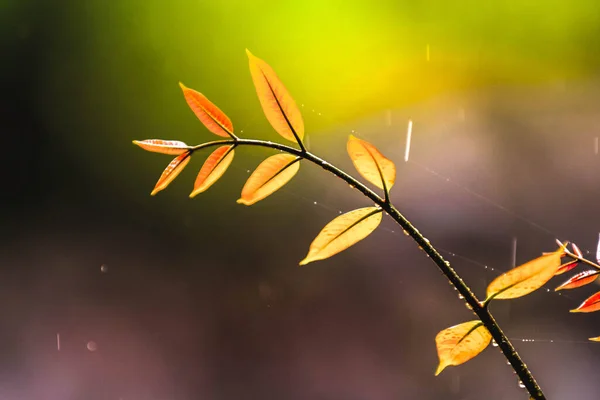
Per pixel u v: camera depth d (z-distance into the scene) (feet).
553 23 19.40
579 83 18.11
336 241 2.86
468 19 20.34
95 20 22.97
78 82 22.18
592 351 9.61
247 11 22.12
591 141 15.21
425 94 18.95
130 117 20.83
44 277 15.02
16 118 20.95
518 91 18.39
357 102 19.10
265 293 13.33
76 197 18.39
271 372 11.43
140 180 18.86
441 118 17.69
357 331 11.84
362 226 2.85
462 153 15.67
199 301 13.51
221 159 2.91
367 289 12.78
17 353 12.63
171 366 11.89
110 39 22.48
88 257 15.53
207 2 22.00
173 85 21.27
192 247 15.65
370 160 2.85
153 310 13.43
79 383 11.41
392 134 17.44
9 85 21.94
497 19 19.88
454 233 13.14
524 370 2.77
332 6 21.21
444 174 14.83
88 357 12.28
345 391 10.50
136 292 14.24
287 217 16.07
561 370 9.38
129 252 15.69
